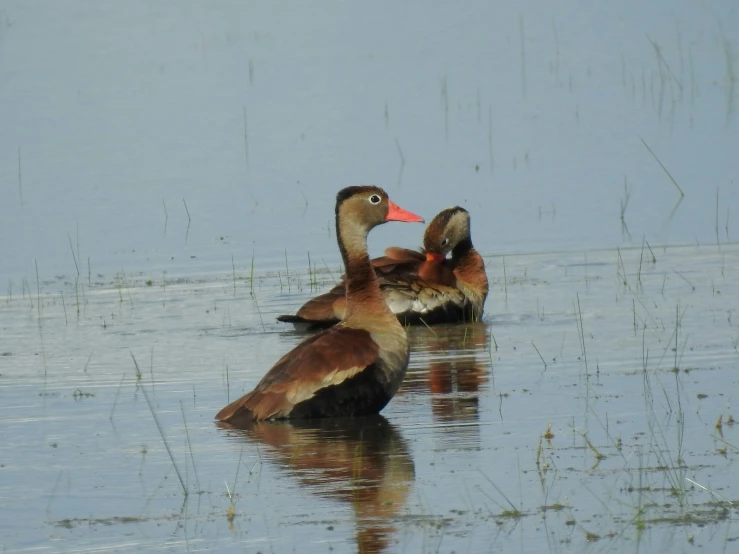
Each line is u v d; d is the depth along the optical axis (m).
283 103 29.41
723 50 33.00
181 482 10.10
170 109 29.12
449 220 16.98
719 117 27.03
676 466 10.16
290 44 35.47
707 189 22.30
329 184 23.48
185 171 24.56
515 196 22.41
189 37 36.53
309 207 22.31
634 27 36.06
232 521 9.30
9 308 17.42
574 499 9.54
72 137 26.91
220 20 38.59
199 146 26.17
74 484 10.25
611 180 23.16
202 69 32.78
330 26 37.69
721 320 15.30
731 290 16.86
